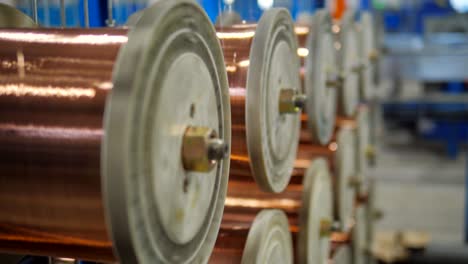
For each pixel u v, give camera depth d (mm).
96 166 604
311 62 1377
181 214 658
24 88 646
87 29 723
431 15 5645
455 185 5387
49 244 705
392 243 3180
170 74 609
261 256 986
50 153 620
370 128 3113
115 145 507
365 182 2537
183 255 688
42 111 630
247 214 1157
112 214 521
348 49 1981
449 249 3088
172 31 614
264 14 1013
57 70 651
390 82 5414
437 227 4379
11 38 715
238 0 1594
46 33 722
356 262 2225
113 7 1377
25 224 664
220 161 789
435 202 4938
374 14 3838
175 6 606
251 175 1036
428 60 5172
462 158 6406
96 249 681
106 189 513
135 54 533
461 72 5113
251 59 960
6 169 637
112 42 669
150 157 574
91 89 621
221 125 792
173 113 620
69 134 615
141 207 559
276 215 1064
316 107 1407
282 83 1113
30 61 675
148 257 586
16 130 633
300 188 1378
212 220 789
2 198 650
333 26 1784
